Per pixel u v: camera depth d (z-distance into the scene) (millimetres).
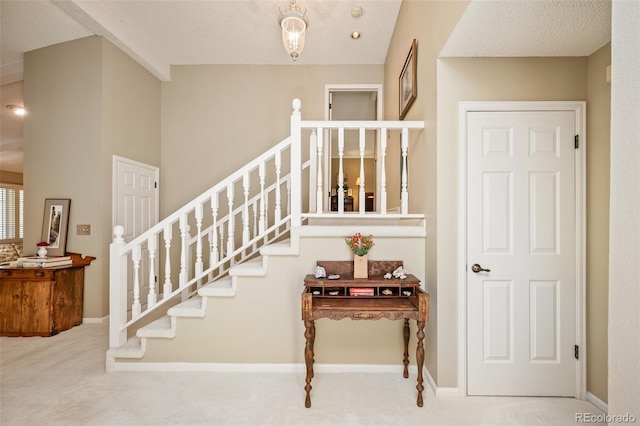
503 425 1810
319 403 2008
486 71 2127
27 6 2967
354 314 1969
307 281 2107
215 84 4613
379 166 4262
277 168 2656
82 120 3484
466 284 2129
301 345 2457
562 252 2102
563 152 2104
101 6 3250
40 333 3076
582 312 2076
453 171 2135
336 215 2514
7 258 6805
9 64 3822
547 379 2109
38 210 3527
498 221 2129
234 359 2465
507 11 1604
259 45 4109
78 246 3484
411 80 2781
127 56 3881
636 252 741
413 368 2416
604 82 1976
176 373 2410
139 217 4105
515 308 2121
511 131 2123
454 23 1772
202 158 4633
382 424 1808
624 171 767
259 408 1949
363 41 3996
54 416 1858
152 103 4410
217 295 2451
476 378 2119
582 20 1679
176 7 3355
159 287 4457
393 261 2371
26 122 3574
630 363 753
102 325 3398
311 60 4477
